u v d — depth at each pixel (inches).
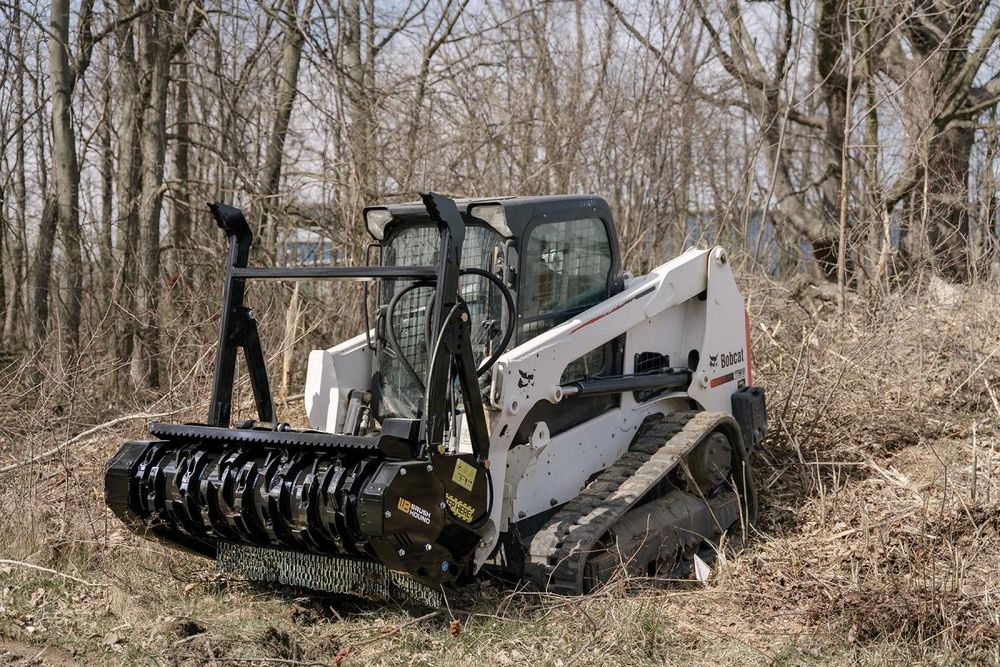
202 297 421.4
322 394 210.8
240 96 522.6
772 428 287.6
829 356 321.4
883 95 467.2
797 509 250.4
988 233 372.2
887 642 175.8
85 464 295.6
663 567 216.2
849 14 415.2
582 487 220.7
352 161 433.1
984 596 189.6
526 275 206.1
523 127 470.0
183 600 199.8
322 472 177.3
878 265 383.6
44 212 518.0
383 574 183.8
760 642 180.5
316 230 463.5
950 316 340.8
